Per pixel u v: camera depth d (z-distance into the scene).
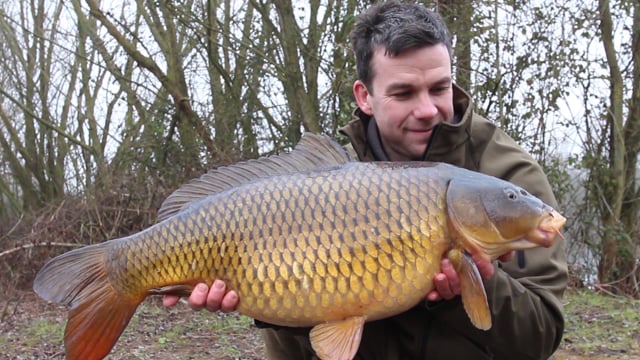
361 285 1.72
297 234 1.74
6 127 12.91
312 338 1.74
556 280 1.94
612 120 8.72
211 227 1.79
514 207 1.71
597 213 8.79
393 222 1.72
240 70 9.65
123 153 9.41
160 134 9.41
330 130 8.95
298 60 8.91
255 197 1.78
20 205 13.74
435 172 1.76
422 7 2.10
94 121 12.31
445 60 2.02
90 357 1.86
